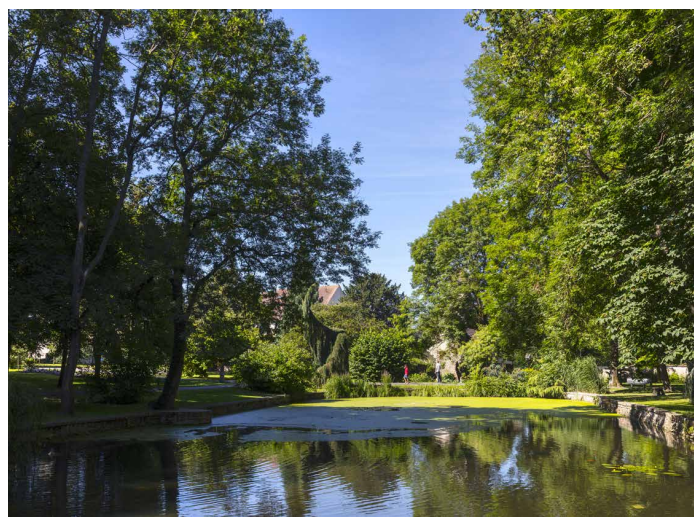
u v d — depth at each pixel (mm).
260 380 29172
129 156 18484
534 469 9547
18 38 17125
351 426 16906
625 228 13820
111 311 16984
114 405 19781
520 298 25156
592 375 30797
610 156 17344
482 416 20422
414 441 13297
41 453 11406
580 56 17250
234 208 21953
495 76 24984
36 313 15523
